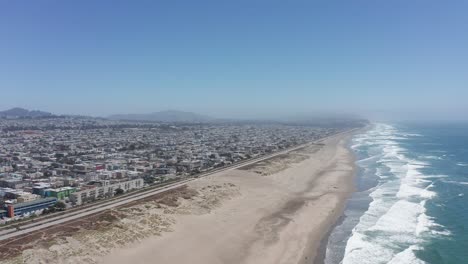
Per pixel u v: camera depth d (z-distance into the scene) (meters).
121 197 103.19
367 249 71.62
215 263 66.38
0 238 68.12
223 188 118.69
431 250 70.44
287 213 98.31
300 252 72.88
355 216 95.06
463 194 115.38
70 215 83.88
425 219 89.62
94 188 123.50
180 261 66.00
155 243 72.69
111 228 75.69
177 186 119.31
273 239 79.12
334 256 70.62
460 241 74.81
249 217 93.94
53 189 122.25
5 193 120.19
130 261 64.50
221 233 81.31
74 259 62.59
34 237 68.81
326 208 103.31
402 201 107.50
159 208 91.38
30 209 104.94
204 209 96.06
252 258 69.56
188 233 79.25
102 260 64.00
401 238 77.25
